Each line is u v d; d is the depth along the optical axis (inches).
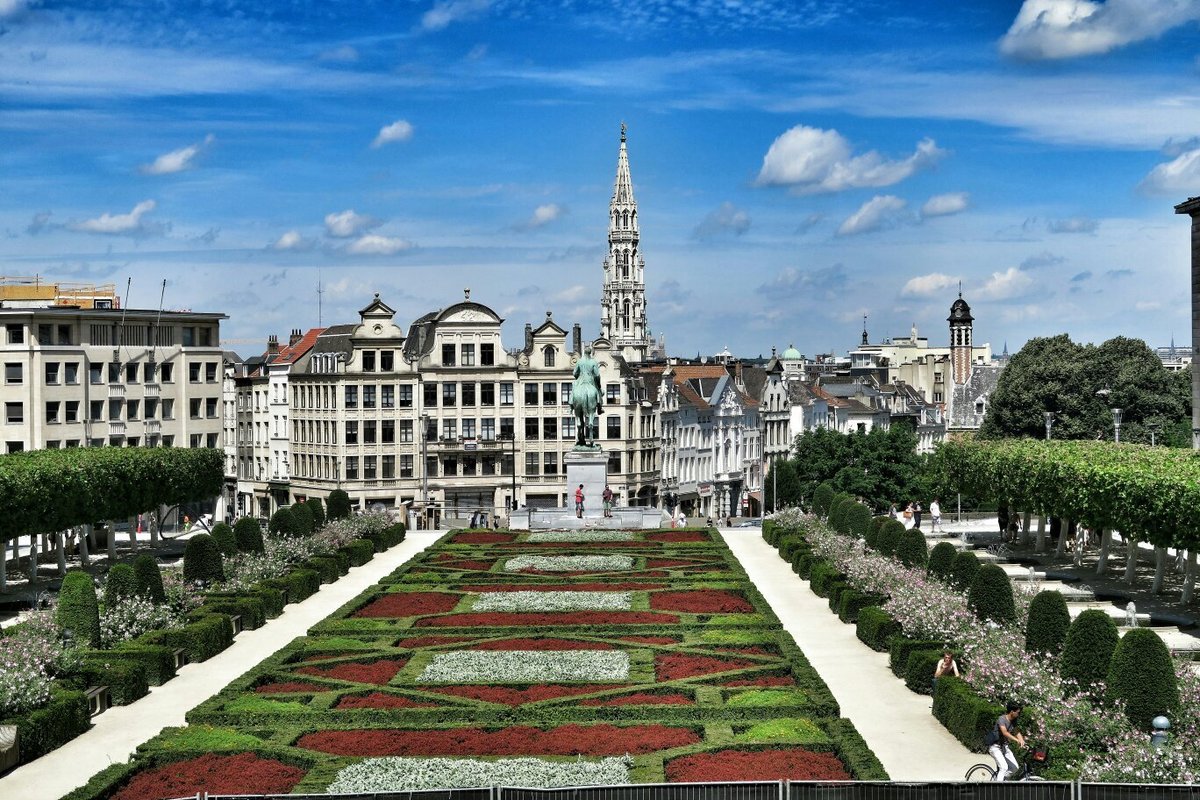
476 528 5625.0
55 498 4040.4
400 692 2461.9
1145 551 4603.8
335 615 3312.0
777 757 2016.5
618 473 7588.6
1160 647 1971.0
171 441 6742.1
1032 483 4160.9
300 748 2097.7
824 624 3299.7
